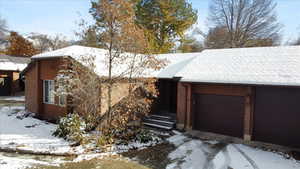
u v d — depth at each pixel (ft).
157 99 50.42
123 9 31.68
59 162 25.75
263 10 100.63
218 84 34.99
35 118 49.16
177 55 59.26
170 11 84.64
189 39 97.09
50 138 34.47
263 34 100.68
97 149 30.63
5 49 132.46
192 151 30.73
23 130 38.73
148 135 35.01
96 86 33.83
